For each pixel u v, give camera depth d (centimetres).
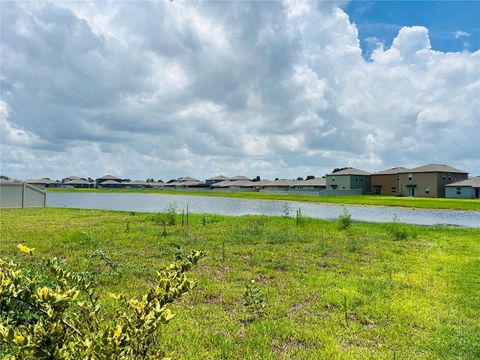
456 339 419
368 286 626
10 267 218
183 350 372
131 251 877
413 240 1227
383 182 6662
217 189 9338
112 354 171
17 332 171
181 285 224
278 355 374
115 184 12588
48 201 4209
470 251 1015
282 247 1002
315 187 8050
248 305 499
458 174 5906
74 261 746
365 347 400
